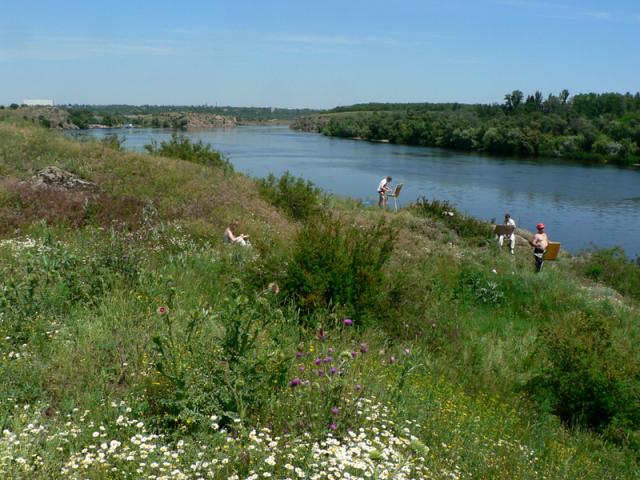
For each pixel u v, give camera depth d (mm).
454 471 5012
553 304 14109
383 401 5875
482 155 92750
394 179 58125
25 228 12023
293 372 5695
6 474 3828
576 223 40375
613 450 7352
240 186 19797
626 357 8930
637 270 21266
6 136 19328
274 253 10203
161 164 19703
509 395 8586
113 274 7961
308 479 4176
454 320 11039
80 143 21062
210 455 4293
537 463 6051
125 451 4203
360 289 9383
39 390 5141
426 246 18109
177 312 7121
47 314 6727
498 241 22297
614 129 95000
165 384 5121
